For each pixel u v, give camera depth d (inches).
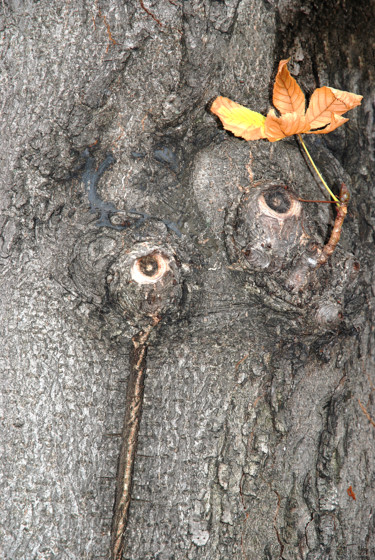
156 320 52.0
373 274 54.6
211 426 52.8
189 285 52.3
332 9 54.2
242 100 53.1
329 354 53.8
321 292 52.7
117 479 52.5
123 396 52.7
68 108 52.2
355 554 53.4
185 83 52.4
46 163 52.4
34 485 51.9
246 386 53.1
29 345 52.2
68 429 52.2
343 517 53.3
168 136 52.9
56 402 52.2
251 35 53.1
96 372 52.6
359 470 53.7
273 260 52.1
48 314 52.4
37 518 51.8
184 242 52.5
